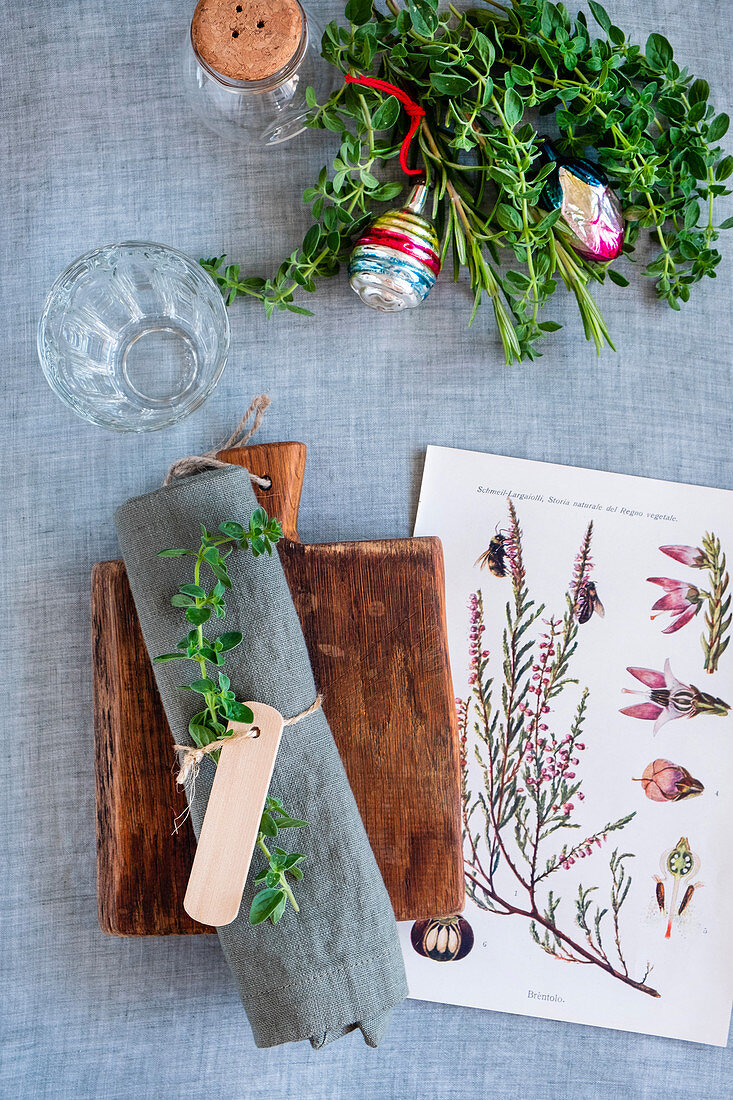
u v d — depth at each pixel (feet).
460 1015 2.17
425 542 2.02
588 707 2.18
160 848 1.98
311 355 2.19
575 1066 2.16
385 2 2.16
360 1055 2.16
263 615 1.80
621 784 2.18
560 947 2.16
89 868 2.15
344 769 1.89
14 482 2.18
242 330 2.19
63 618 2.18
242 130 2.07
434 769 2.00
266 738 1.74
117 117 2.19
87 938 2.15
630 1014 2.15
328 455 2.19
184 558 1.82
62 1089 2.13
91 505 2.19
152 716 2.00
